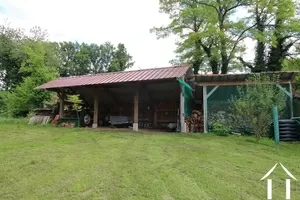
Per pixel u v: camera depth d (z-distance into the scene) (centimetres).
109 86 1392
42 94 1862
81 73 3844
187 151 716
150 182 438
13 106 1903
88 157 624
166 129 1440
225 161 607
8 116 1872
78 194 386
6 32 2469
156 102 1592
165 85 1362
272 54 2078
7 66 2416
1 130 1178
